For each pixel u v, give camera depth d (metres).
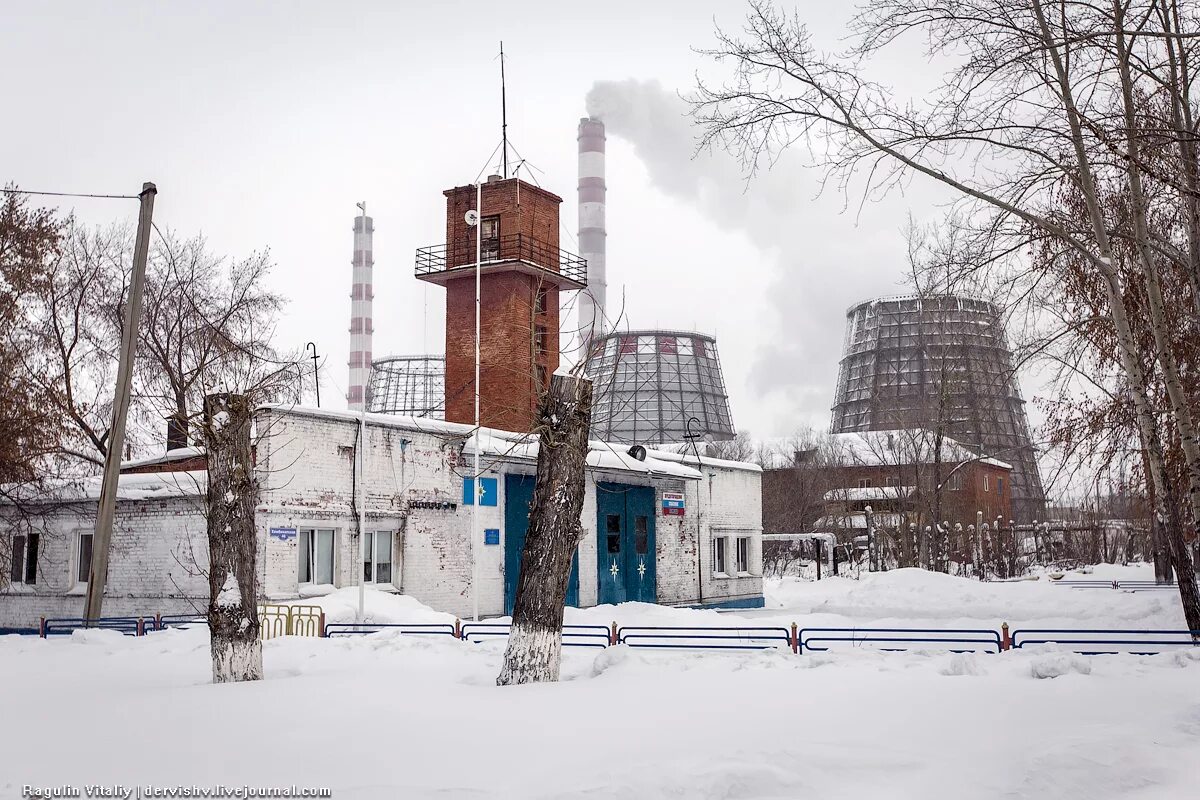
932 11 13.22
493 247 45.53
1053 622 25.44
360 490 24.30
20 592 27.67
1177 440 20.83
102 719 9.98
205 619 23.11
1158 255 18.89
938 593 32.75
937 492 45.88
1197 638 18.50
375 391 110.94
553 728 9.09
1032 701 10.37
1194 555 19.08
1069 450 22.44
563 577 13.16
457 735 8.78
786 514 74.19
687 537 36.34
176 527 24.23
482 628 22.20
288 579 22.33
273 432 22.28
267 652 16.75
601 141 100.50
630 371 99.56
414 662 14.99
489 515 28.03
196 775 7.38
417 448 26.00
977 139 13.77
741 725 9.10
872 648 15.98
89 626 22.11
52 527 27.36
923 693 11.09
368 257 113.50
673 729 8.95
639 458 33.62
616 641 17.09
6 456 26.69
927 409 58.19
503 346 44.19
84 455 32.97
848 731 8.73
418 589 25.59
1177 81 14.38
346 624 20.05
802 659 14.42
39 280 30.44
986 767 7.36
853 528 68.38
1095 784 6.86
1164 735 8.41
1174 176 13.98
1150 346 19.80
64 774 7.47
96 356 35.75
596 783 6.76
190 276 37.72
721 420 103.25
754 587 40.59
